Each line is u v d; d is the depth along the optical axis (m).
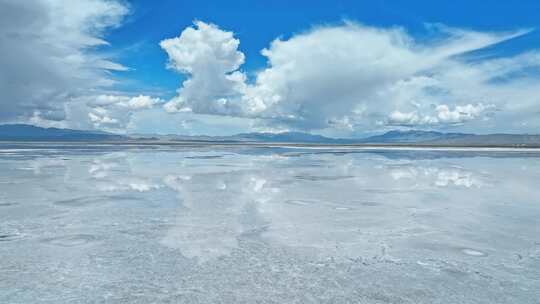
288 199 12.53
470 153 49.78
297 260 6.83
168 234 8.36
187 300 5.26
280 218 9.90
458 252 7.29
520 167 24.98
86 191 13.82
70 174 18.95
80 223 9.23
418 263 6.71
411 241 7.97
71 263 6.61
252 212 10.57
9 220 9.48
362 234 8.47
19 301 5.24
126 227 8.91
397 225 9.26
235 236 8.26
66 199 12.23
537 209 11.06
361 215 10.28
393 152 52.53
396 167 24.66
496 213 10.55
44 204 11.43
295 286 5.73
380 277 6.09
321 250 7.38
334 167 24.34
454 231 8.73
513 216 10.20
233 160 30.92
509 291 5.58
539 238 8.19
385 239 8.11
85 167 22.95
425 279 6.01
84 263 6.61
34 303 5.18
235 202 11.95
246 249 7.41
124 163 26.59
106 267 6.44
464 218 9.97
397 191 14.27
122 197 12.68
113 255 7.00
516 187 15.38
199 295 5.41
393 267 6.52
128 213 10.34
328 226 9.12
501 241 7.99
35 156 33.94
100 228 8.80
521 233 8.58
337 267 6.50
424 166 25.70
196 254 7.10
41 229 8.67
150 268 6.41
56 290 5.57
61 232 8.44
